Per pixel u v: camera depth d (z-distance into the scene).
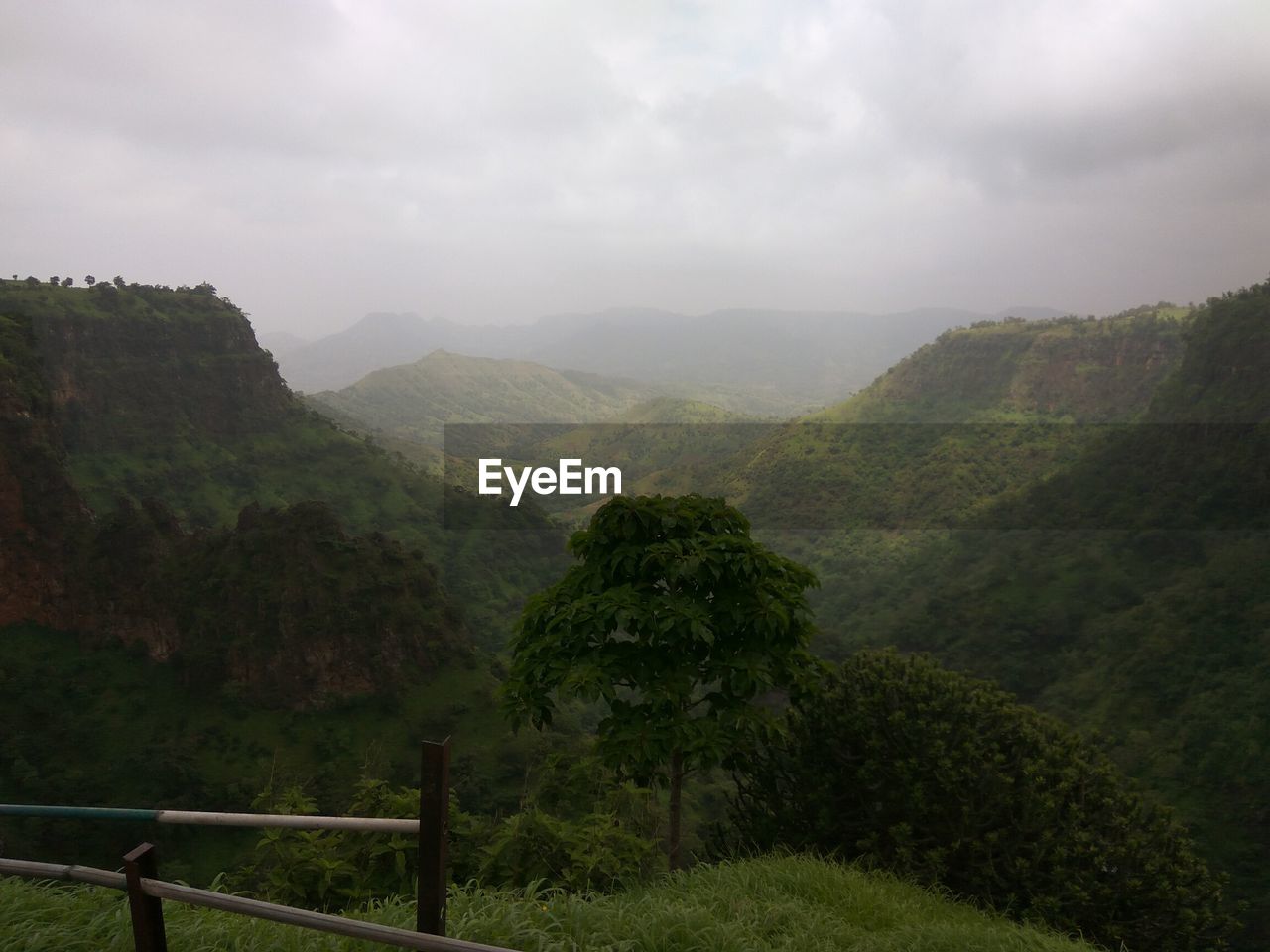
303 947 3.63
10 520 55.09
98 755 46.09
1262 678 48.69
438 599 54.56
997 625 69.69
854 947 4.74
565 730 43.16
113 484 98.19
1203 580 60.47
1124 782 8.71
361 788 6.68
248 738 46.75
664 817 8.80
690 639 6.73
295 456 116.06
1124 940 6.89
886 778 7.44
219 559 53.44
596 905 4.57
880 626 78.31
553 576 95.56
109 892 4.07
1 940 3.49
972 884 7.04
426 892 3.00
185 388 114.50
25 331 66.38
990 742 7.80
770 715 6.95
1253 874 36.56
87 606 53.44
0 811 3.18
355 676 48.53
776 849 7.23
